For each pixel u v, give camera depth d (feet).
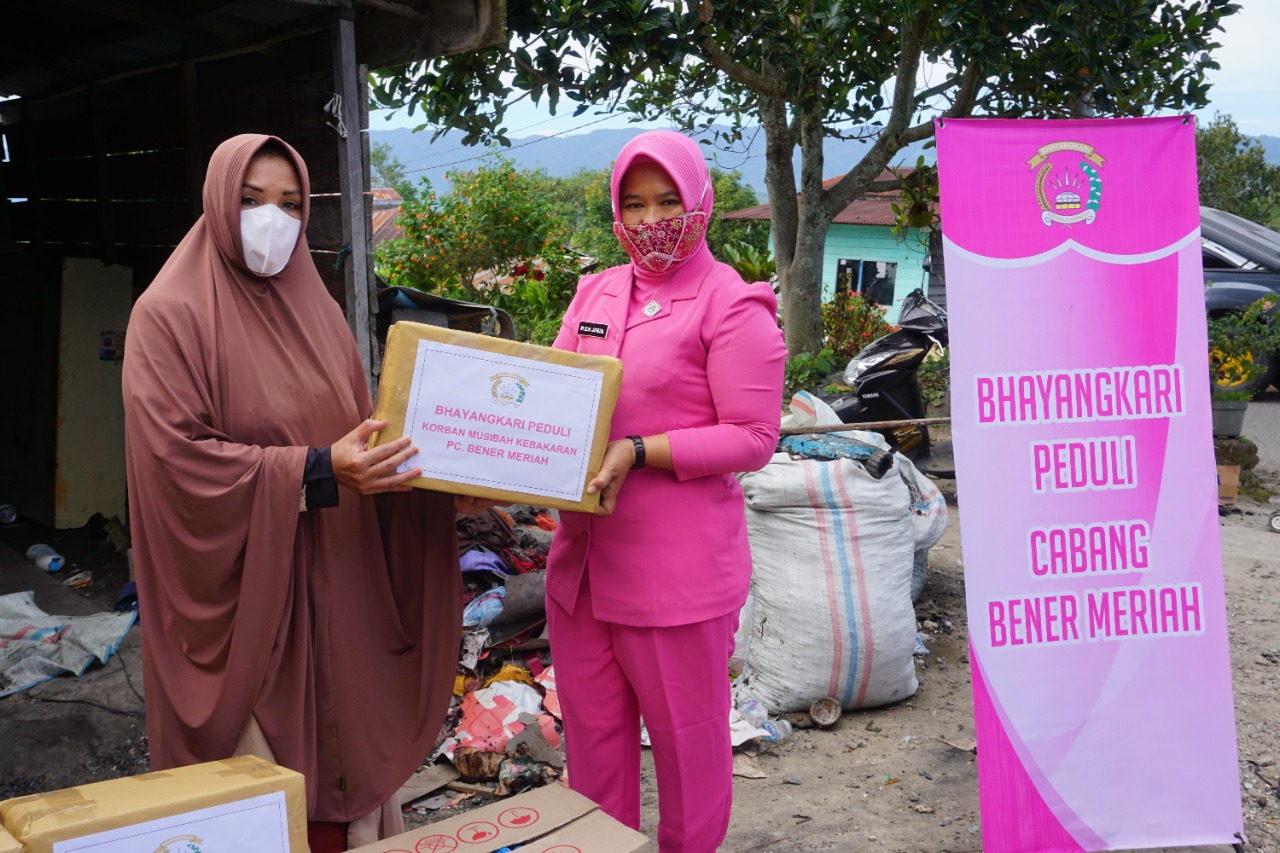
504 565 13.30
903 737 11.29
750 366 6.84
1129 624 8.53
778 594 11.56
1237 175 91.61
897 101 26.73
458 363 5.99
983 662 8.43
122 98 17.16
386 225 68.13
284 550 6.21
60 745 10.27
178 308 6.17
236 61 14.12
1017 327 8.36
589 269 37.96
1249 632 14.65
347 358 7.29
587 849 5.66
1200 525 8.55
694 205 6.73
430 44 12.33
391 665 7.21
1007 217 8.31
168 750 6.55
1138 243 8.39
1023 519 8.43
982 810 8.42
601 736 7.46
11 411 18.49
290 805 5.08
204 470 5.99
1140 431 8.48
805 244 28.71
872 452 12.21
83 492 17.56
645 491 6.96
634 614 6.95
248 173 6.37
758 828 9.43
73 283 17.13
